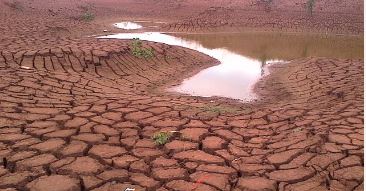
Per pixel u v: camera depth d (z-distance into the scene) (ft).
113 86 35.65
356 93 31.53
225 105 31.12
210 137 21.43
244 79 42.34
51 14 86.12
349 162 17.66
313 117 24.95
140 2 112.78
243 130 22.68
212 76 43.27
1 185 15.76
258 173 17.16
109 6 109.09
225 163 18.40
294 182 16.42
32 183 16.06
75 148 19.47
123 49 44.42
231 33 81.20
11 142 20.12
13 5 82.12
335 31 84.23
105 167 17.69
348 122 23.48
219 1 105.60
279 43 70.03
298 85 37.52
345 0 99.35
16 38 50.11
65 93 30.68
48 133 21.33
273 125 23.62
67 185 15.94
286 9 96.27
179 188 15.90
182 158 18.76
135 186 16.01
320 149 19.19
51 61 38.83
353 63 43.04
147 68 42.96
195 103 30.19
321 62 44.34
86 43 47.29
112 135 21.44
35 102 27.17
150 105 27.30
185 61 48.06
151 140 20.93
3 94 28.40
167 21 96.78
